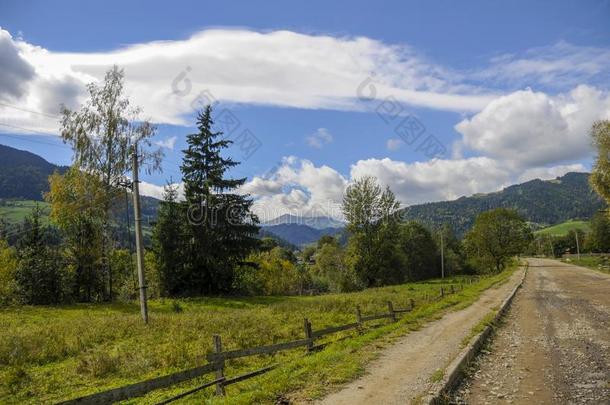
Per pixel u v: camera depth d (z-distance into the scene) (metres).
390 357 13.56
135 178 26.91
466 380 11.99
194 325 22.19
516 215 93.56
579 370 13.19
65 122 41.09
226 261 48.25
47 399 11.34
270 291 75.50
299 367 12.28
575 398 10.55
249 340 18.33
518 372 12.95
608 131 41.84
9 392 11.84
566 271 72.69
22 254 42.78
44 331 20.92
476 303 30.00
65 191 41.34
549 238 169.12
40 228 45.78
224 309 36.34
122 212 44.91
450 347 15.05
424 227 100.62
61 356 16.16
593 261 95.50
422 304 29.16
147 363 14.41
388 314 23.25
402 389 10.20
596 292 39.41
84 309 36.38
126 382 12.77
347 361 12.70
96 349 17.25
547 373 12.84
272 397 9.55
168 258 46.97
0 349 15.80
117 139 42.53
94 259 42.75
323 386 10.38
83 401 7.37
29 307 37.28
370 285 66.19
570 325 21.94
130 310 35.94
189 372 9.69
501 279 57.09
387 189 65.25
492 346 16.83
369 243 65.00
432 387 10.32
